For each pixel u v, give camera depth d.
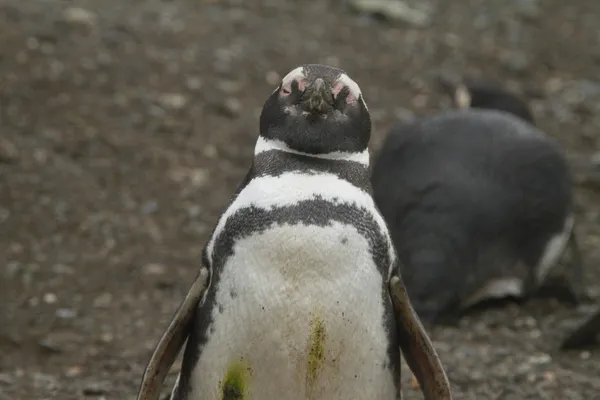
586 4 57.03
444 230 26.06
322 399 14.35
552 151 27.69
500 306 27.67
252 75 42.50
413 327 14.76
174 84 40.56
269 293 13.88
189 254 30.22
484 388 21.42
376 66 45.50
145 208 32.53
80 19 43.94
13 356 23.59
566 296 28.14
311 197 14.10
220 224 14.51
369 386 14.45
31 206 31.58
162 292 27.77
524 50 50.06
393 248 14.69
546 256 27.64
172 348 14.84
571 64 48.91
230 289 14.12
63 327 25.22
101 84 39.47
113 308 26.53
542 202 27.23
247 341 14.09
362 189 14.53
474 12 53.88
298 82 14.79
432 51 48.09
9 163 33.72
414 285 25.80
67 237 30.28
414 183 26.69
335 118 14.57
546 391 21.33
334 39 47.66
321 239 13.84
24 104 37.22
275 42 45.97
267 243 13.89
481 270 26.73
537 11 54.91
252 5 50.41
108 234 30.70
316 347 14.02
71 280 27.91
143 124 37.47
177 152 36.19
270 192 14.15
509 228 27.00
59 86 38.75
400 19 50.97
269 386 14.27
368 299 14.12
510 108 33.34
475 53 48.56
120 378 21.88
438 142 27.36
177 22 46.16
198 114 38.91
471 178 26.78
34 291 27.11
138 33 44.06
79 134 36.00
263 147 14.80
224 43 44.88
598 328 23.89
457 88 34.69
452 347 23.95
